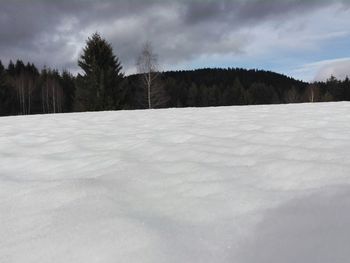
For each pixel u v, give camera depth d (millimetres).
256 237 1300
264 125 4203
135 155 2932
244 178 2053
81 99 22750
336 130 3445
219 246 1259
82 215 1605
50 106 42781
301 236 1256
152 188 2008
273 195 1726
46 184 2133
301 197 1643
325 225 1316
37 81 44031
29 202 1852
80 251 1271
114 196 1864
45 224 1546
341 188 1682
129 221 1503
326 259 1085
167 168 2416
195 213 1589
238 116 5805
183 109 9289
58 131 5004
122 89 22953
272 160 2348
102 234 1389
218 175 2154
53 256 1257
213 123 4855
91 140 3895
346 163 2162
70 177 2395
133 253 1229
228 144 3090
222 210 1602
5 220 1645
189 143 3256
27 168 2803
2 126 6145
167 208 1675
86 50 22750
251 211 1555
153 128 4711
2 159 3193
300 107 7434
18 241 1407
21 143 4102
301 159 2393
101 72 21891
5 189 2145
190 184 2012
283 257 1131
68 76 50844
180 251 1232
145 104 26953
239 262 1138
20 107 40531
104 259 1201
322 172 1978
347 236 1210
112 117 7207
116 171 2400
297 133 3387
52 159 3041
